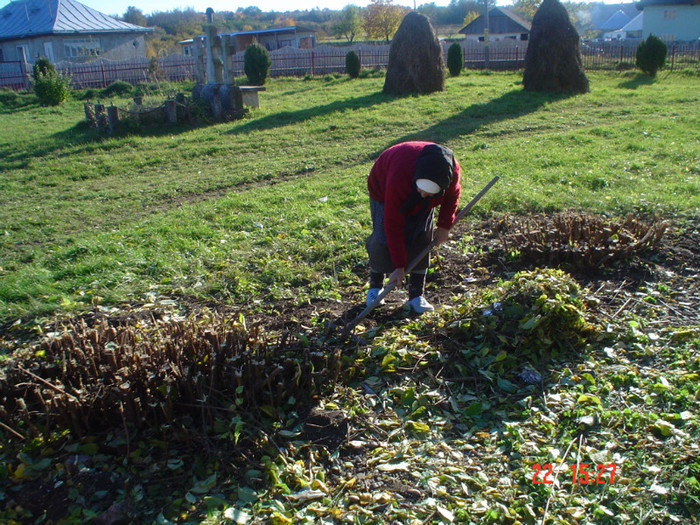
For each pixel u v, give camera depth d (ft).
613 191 23.57
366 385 11.57
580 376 11.55
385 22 188.03
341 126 46.14
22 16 127.24
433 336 12.90
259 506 8.69
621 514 8.25
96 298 15.51
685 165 28.66
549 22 56.34
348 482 9.08
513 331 12.62
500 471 9.29
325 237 19.22
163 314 14.46
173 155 39.96
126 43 128.98
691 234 18.71
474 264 17.20
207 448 9.67
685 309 14.06
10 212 27.63
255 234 20.31
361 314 12.94
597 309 13.78
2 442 9.80
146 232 21.03
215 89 52.19
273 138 43.55
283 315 14.42
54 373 10.94
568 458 9.45
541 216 20.62
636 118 44.91
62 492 8.95
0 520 8.39
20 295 15.97
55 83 68.90
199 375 10.38
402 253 12.14
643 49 72.95
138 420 9.98
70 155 41.24
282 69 92.68
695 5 141.69
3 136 48.80
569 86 57.36
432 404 11.00
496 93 58.13
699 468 8.84
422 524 8.29
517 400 11.09
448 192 12.36
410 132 43.37
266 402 10.73
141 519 8.55
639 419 10.05
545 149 32.91
